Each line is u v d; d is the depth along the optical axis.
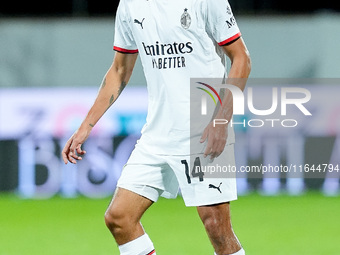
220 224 14.29
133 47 14.93
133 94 36.56
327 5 43.12
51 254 22.75
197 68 14.00
